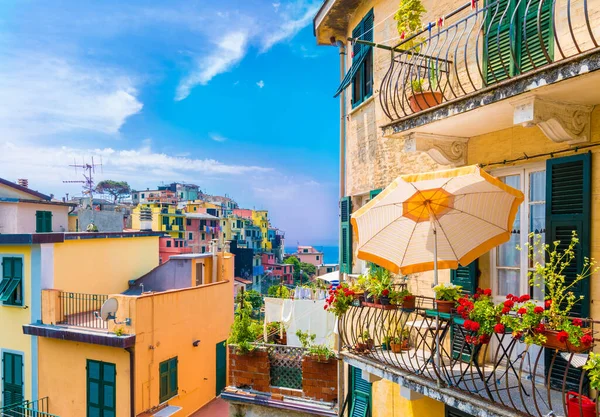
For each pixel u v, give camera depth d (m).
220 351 15.62
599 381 3.41
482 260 6.21
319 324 10.30
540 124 4.73
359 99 9.83
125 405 11.30
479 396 4.70
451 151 6.39
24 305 13.05
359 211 5.49
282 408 9.02
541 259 5.49
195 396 13.95
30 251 13.06
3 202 23.66
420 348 7.11
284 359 9.58
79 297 13.88
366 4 9.54
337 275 13.37
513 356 5.86
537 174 5.60
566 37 5.08
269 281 82.56
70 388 12.20
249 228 95.94
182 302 13.41
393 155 8.32
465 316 4.70
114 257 15.48
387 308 5.97
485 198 5.43
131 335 11.27
